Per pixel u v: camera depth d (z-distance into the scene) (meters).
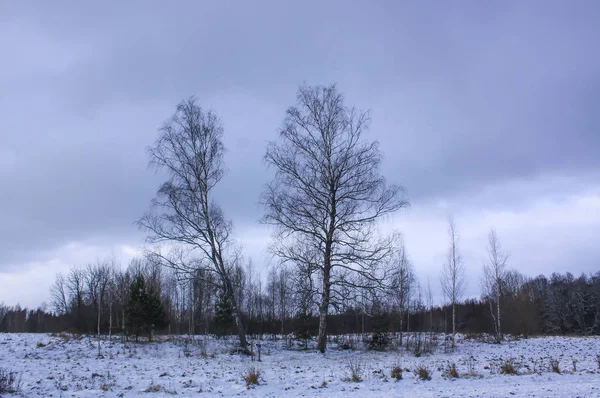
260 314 46.31
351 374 16.09
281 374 16.77
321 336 24.66
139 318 30.47
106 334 38.34
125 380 15.44
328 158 24.92
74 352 24.06
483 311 57.66
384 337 27.44
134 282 32.47
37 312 73.44
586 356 22.91
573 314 63.97
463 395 11.34
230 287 25.94
